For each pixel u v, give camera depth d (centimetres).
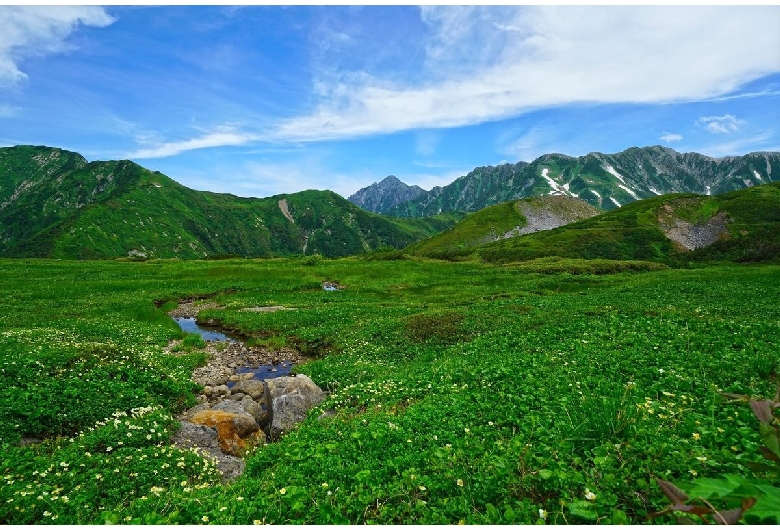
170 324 3562
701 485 326
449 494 657
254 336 3250
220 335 3384
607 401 834
